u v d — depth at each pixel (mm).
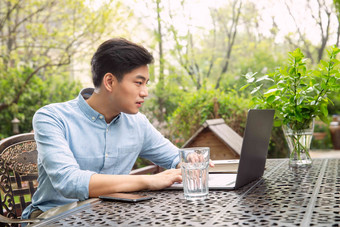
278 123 1617
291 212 824
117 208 972
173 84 7672
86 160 1537
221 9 11555
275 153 5039
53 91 7148
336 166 1550
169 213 882
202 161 1030
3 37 7223
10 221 1106
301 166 1543
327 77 1495
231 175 1399
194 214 858
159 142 1775
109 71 1411
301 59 1503
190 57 9516
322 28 9922
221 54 11930
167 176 1231
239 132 4230
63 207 1128
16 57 7195
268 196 1009
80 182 1193
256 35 10961
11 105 6426
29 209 1557
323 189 1062
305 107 1501
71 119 1526
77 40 7371
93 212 940
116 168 1613
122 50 1391
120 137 1611
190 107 4340
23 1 7332
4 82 6488
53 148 1333
